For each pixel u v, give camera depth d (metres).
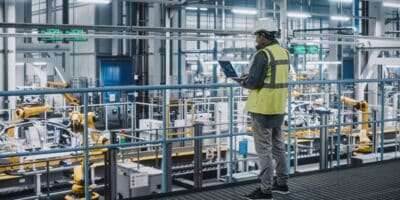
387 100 17.00
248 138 10.47
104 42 26.56
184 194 5.15
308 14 17.73
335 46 18.17
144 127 12.52
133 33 16.25
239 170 10.50
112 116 18.95
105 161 6.72
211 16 30.23
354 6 19.30
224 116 12.33
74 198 8.56
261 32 4.48
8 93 4.15
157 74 20.55
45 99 17.14
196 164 7.74
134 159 10.78
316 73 24.69
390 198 5.00
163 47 20.33
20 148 9.79
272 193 5.11
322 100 14.82
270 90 4.43
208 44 27.09
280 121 4.59
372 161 7.55
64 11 17.02
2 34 9.49
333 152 11.69
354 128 12.91
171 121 15.02
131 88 4.93
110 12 26.25
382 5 15.80
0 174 9.77
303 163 12.49
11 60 13.85
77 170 8.57
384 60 14.00
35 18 30.38
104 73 18.36
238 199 4.94
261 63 4.36
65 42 17.66
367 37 13.16
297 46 19.48
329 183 5.62
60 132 11.04
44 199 8.90
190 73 25.02
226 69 4.61
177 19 22.36
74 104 13.87
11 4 13.73
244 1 29.59
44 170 9.40
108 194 6.71
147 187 7.87
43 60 17.08
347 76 19.67
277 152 4.92
